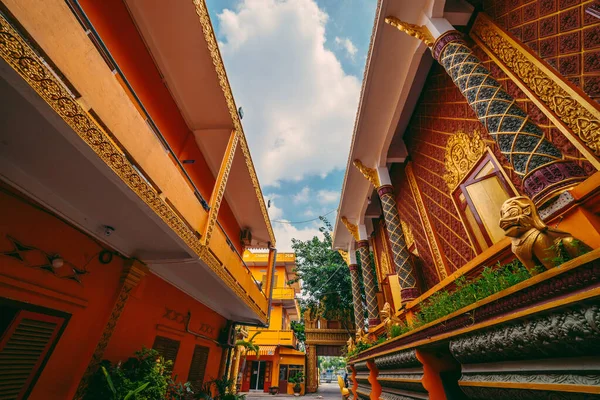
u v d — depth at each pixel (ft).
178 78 18.61
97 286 13.06
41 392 10.42
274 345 60.59
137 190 10.02
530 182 8.42
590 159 8.55
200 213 15.66
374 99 21.84
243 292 24.18
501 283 6.43
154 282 17.80
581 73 9.51
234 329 32.81
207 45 16.74
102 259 13.41
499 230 13.50
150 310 17.31
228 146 20.45
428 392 7.59
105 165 8.63
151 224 12.42
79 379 11.66
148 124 12.33
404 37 18.07
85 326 12.34
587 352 3.58
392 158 24.95
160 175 11.99
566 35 10.18
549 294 3.92
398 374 10.64
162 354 18.60
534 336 4.21
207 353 26.73
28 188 9.73
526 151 8.89
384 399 12.51
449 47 13.60
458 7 15.25
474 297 7.22
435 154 19.81
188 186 14.57
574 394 3.69
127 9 15.15
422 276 21.91
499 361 5.27
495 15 13.85
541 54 11.14
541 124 10.70
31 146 8.49
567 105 9.70
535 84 11.12
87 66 8.23
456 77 12.62
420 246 22.38
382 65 19.58
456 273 13.64
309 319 59.31
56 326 11.14
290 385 58.75
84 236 12.51
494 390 5.30
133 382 12.82
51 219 11.03
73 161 9.05
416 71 19.66
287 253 68.18
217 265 17.66
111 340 14.01
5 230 9.45
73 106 7.45
